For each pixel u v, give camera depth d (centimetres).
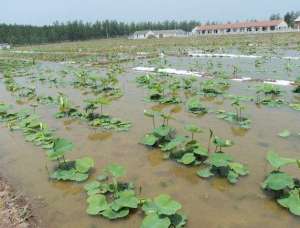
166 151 573
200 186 466
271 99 866
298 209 385
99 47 3731
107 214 397
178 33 8169
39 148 629
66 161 550
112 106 898
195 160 529
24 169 543
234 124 701
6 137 695
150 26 9800
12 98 1079
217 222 387
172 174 502
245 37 4481
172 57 2067
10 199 447
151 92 941
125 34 8775
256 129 666
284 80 1123
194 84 1117
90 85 1215
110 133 690
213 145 595
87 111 810
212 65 1547
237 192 445
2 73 1780
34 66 2030
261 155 548
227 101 887
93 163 516
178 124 719
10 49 4556
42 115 845
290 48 2283
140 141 623
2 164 566
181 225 373
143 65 1723
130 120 765
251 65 1520
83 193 461
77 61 2158
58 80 1391
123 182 482
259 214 398
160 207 367
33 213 418
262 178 475
